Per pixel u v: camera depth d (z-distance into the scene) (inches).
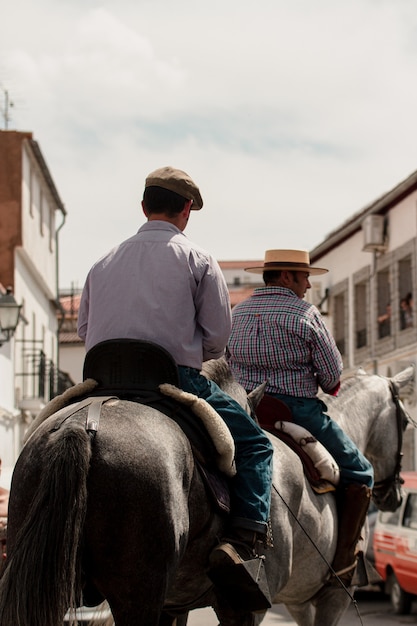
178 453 223.3
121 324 249.1
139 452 212.1
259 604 252.5
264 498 254.7
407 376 393.1
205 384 254.7
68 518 200.2
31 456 215.2
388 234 1653.5
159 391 239.3
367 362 1695.4
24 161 1727.4
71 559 199.3
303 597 323.0
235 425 257.4
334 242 1902.1
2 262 1673.2
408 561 818.2
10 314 1076.5
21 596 196.5
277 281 337.7
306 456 307.0
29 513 203.5
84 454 205.0
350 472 325.7
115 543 209.6
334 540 320.5
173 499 216.4
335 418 354.9
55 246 2140.7
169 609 259.8
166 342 248.2
